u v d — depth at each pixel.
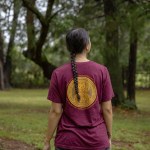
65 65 4.07
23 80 39.50
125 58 31.11
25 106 20.33
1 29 19.59
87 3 19.27
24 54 20.59
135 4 17.20
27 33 19.61
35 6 18.98
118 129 12.36
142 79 38.88
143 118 16.30
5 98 25.83
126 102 19.55
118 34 19.12
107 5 18.20
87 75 3.99
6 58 35.91
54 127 4.05
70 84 3.98
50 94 4.04
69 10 18.98
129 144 10.06
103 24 19.25
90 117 3.96
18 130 11.63
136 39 18.73
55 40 20.92
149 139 10.89
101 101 4.04
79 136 3.89
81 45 4.04
